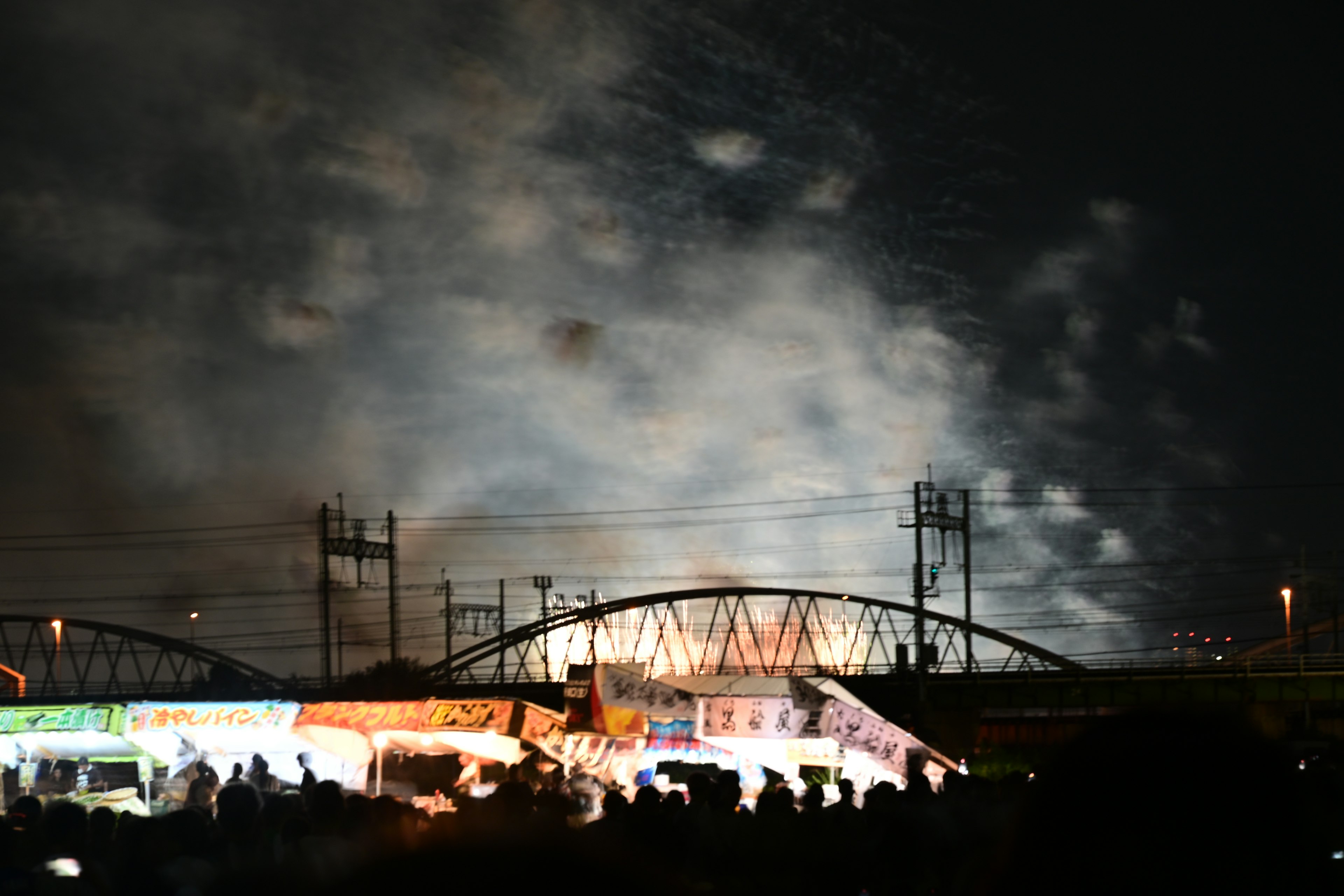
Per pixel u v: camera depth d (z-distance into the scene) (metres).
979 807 18.48
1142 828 2.37
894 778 47.88
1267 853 2.34
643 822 15.78
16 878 11.79
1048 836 2.46
